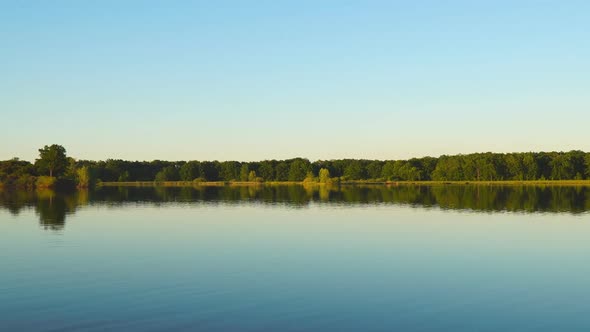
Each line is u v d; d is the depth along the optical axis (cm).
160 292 2609
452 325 2111
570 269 3173
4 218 6238
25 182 15550
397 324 2122
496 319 2191
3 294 2562
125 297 2512
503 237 4553
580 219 6016
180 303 2412
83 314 2241
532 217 6278
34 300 2456
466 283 2809
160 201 9769
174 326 2092
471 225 5459
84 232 4916
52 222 5819
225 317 2203
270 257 3584
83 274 3020
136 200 10088
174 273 3055
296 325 2106
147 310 2300
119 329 2056
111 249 3922
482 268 3209
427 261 3431
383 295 2562
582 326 2103
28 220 6025
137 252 3791
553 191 12762
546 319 2197
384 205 8481
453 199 9919
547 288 2711
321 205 8575
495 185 17638
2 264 3312
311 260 3466
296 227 5344
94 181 17850
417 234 4750
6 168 16012
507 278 2941
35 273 3047
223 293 2592
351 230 5072
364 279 2903
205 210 7588
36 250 3869
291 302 2431
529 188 14788
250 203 9175
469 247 4003
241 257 3581
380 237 4566
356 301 2450
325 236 4638
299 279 2903
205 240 4403
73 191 14538
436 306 2377
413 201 9456
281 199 10438
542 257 3581
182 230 5100
